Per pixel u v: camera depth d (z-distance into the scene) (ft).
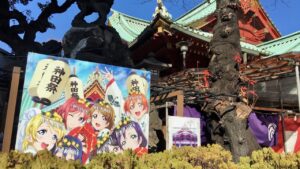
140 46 52.54
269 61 31.37
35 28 38.24
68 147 17.11
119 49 29.73
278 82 39.88
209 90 23.40
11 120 15.98
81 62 18.49
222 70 23.21
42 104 16.87
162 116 28.73
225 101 22.29
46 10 39.27
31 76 16.88
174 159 14.14
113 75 19.45
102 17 29.84
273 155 16.88
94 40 27.48
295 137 32.99
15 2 38.04
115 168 12.78
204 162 15.16
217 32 24.14
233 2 24.08
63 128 17.19
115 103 19.15
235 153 20.81
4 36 35.94
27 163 11.28
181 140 20.40
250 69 31.81
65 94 17.63
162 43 48.83
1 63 28.84
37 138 16.40
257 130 31.60
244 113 22.07
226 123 21.71
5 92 24.95
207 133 26.55
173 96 23.18
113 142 18.54
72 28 29.60
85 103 18.12
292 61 30.09
